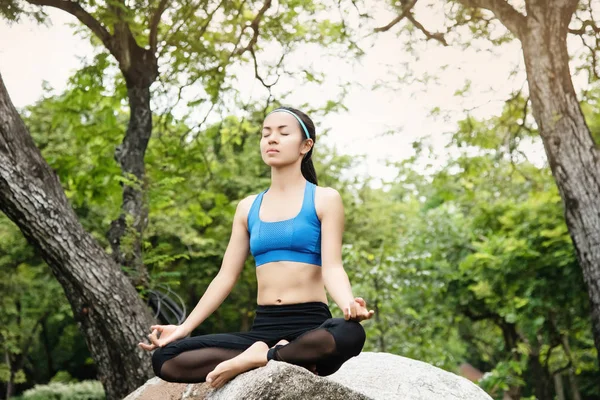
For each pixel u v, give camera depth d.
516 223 12.95
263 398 2.58
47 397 17.84
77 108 9.09
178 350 2.96
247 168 15.85
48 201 5.98
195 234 14.91
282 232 2.99
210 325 20.61
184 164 9.16
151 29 8.03
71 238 6.09
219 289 3.14
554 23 7.48
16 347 19.45
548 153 7.54
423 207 19.77
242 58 8.84
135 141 8.02
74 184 8.45
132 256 7.46
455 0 8.00
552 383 21.53
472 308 15.73
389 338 10.48
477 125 9.36
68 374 22.33
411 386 3.90
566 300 12.30
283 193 3.10
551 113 7.42
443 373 4.14
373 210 17.36
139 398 3.97
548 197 11.36
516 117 9.27
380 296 10.26
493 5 7.80
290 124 3.10
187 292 18.23
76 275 6.12
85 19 7.78
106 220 8.78
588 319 13.05
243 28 8.65
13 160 5.84
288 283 2.96
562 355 18.11
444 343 16.53
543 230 12.05
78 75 8.02
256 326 3.00
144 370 6.24
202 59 8.25
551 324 14.56
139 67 8.05
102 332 6.27
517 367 14.21
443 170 9.97
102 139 8.95
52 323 22.22
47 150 12.78
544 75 7.46
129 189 7.85
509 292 12.99
